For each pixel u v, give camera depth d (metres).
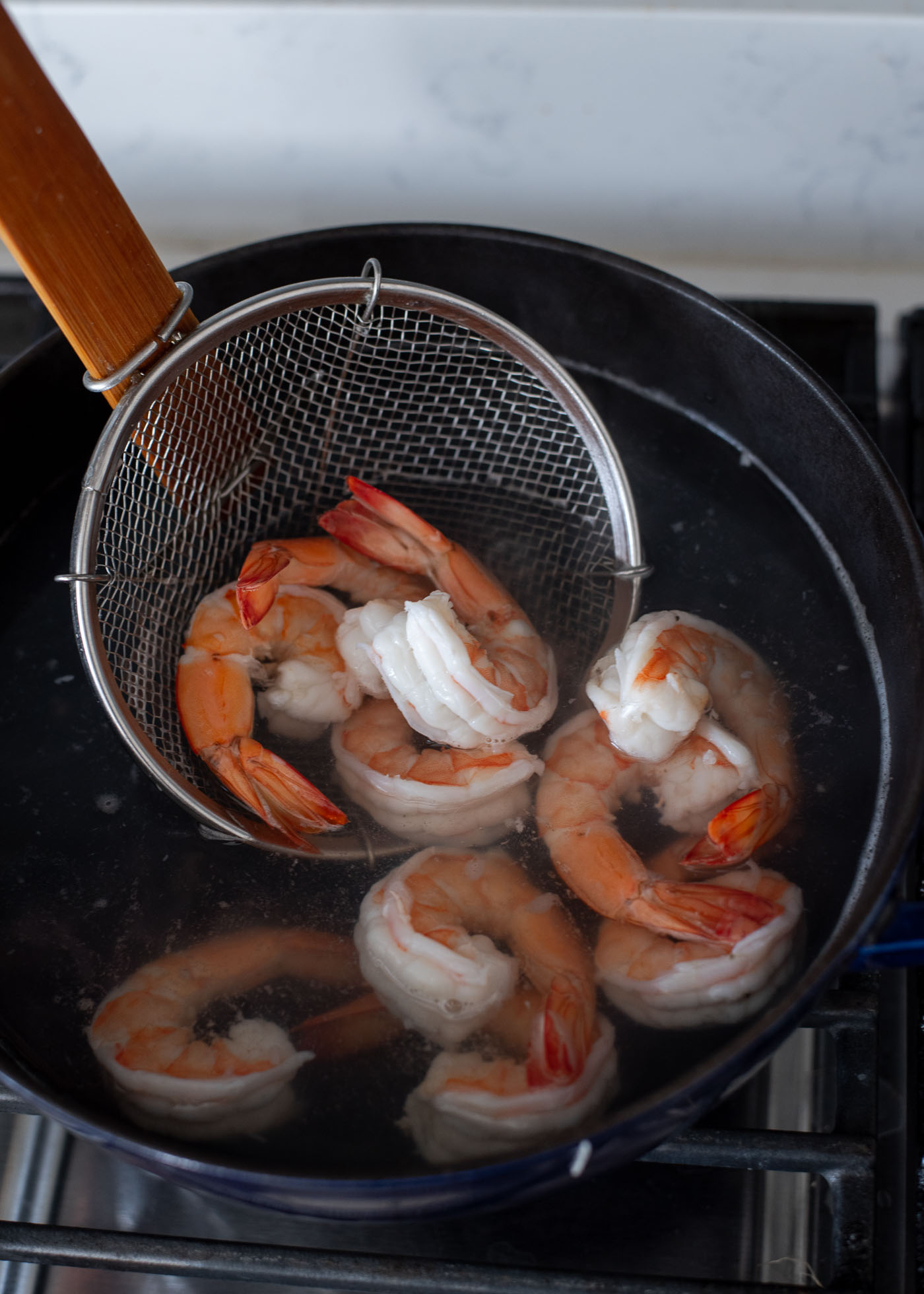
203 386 0.57
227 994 0.53
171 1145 0.47
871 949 0.48
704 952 0.52
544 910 0.54
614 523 0.59
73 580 0.54
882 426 0.66
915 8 0.63
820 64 0.64
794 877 0.54
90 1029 0.52
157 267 0.53
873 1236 0.51
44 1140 0.54
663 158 0.68
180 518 0.59
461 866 0.54
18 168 0.49
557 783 0.55
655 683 0.54
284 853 0.55
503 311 0.62
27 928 0.54
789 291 0.70
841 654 0.58
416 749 0.56
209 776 0.57
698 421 0.63
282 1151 0.50
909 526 0.54
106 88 0.67
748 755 0.55
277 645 0.58
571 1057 0.51
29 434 0.59
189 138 0.68
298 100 0.67
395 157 0.68
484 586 0.58
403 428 0.63
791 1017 0.47
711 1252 0.52
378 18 0.64
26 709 0.58
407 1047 0.52
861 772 0.55
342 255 0.60
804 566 0.59
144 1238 0.51
